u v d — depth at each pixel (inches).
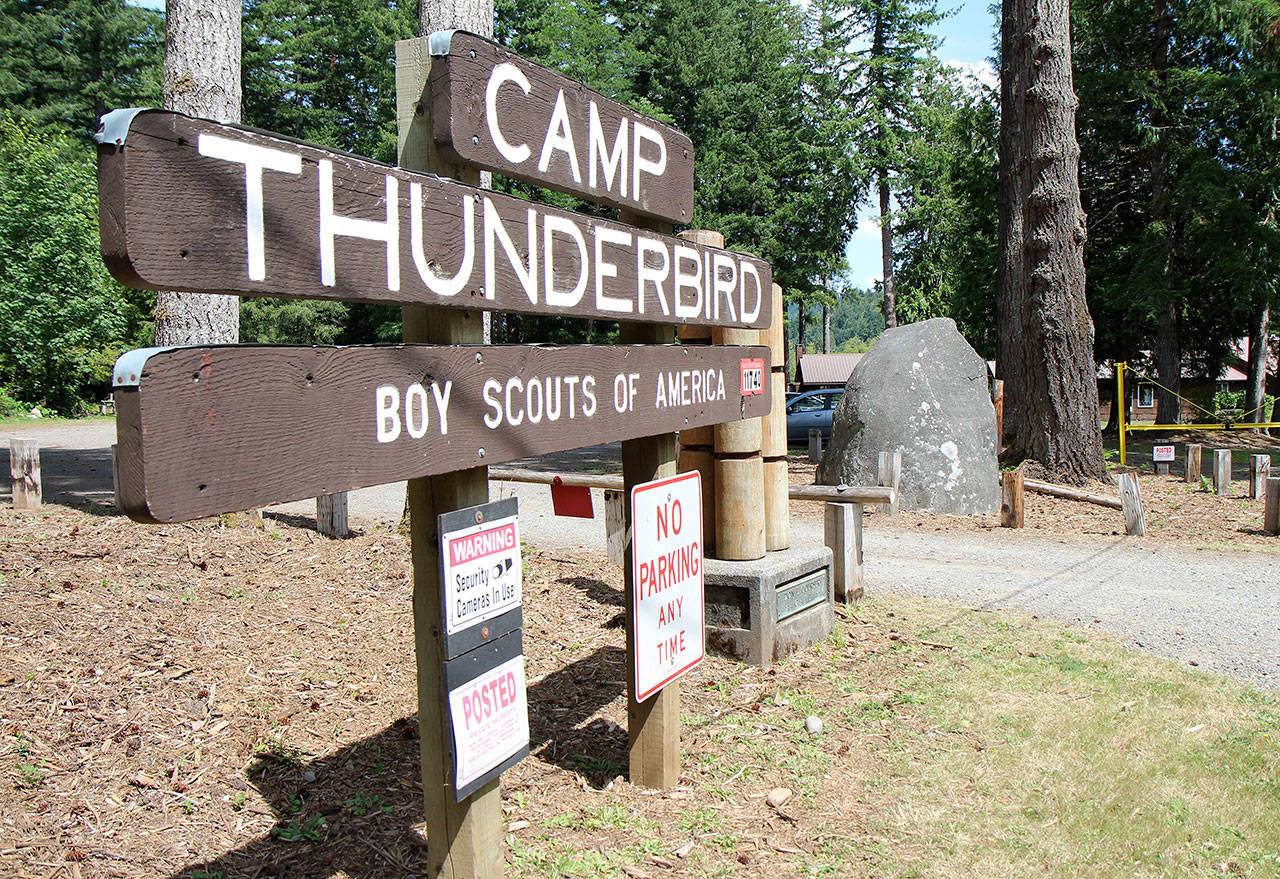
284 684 186.4
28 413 1157.1
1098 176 992.9
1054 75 506.3
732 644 218.5
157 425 69.5
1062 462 517.3
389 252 92.6
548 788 155.1
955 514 451.5
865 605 274.7
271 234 79.7
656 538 152.9
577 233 125.3
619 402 134.1
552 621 241.4
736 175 1644.9
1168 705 194.7
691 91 1704.0
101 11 1596.9
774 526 237.9
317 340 1510.8
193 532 301.0
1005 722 185.5
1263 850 139.1
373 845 132.3
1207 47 954.1
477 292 105.3
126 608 218.2
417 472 94.3
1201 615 266.7
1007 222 760.3
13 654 183.9
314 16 1697.8
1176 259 951.0
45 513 339.9
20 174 1168.8
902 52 1720.0
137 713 166.7
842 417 494.3
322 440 83.4
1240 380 1489.9
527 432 112.8
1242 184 848.9
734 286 175.5
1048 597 287.1
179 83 337.1
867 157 1724.9
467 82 105.0
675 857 135.3
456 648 103.9
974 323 1074.1
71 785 142.9
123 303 1250.6
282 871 125.6
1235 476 588.1
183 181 72.3
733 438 219.3
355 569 271.3
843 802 153.0
